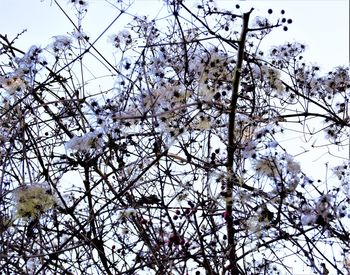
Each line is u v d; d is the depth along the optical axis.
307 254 1.10
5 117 1.19
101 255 1.14
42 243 1.10
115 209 1.11
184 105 1.09
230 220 1.13
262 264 1.15
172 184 1.15
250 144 1.15
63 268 1.08
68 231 1.16
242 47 1.12
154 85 1.19
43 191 1.09
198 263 1.12
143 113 1.14
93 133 1.14
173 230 1.11
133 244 1.15
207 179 1.15
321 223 1.11
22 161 1.12
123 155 1.18
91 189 1.13
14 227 1.12
